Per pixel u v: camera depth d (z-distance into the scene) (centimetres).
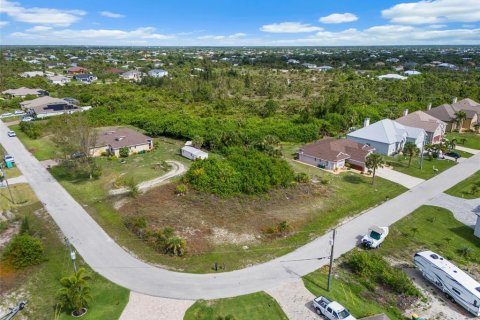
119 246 3578
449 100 10731
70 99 10931
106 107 9650
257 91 13838
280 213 4328
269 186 4828
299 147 7356
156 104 10588
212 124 7994
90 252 3469
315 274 3169
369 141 6850
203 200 4559
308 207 4506
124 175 5538
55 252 3469
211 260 3366
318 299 2723
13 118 9394
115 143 6612
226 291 2938
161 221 4025
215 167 4947
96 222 4056
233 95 13288
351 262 3288
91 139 5441
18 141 7388
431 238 3844
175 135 7850
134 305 2762
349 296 2900
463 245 3716
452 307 2825
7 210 4356
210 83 13850
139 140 6888
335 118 8588
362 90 12475
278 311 2719
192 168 5053
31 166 5931
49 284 3020
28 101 10394
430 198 4844
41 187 5072
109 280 3053
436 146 6606
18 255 3203
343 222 4159
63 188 5038
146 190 4919
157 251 3497
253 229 3941
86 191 4931
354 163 6038
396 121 7906
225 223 4050
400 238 3822
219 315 2670
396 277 2989
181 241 3419
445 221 4212
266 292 2928
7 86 12800
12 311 2681
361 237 3816
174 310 2717
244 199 4622
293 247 3612
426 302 2870
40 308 2741
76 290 2636
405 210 4475
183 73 17700
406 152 6028
